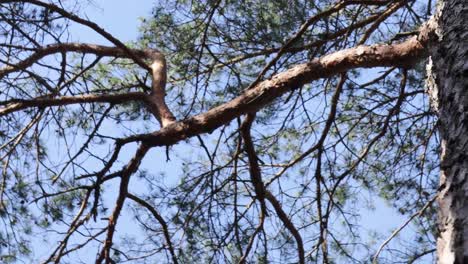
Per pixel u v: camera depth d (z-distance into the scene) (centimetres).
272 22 670
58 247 576
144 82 669
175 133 523
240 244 657
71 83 661
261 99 518
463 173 279
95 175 534
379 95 692
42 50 631
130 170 534
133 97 601
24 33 599
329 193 652
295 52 647
